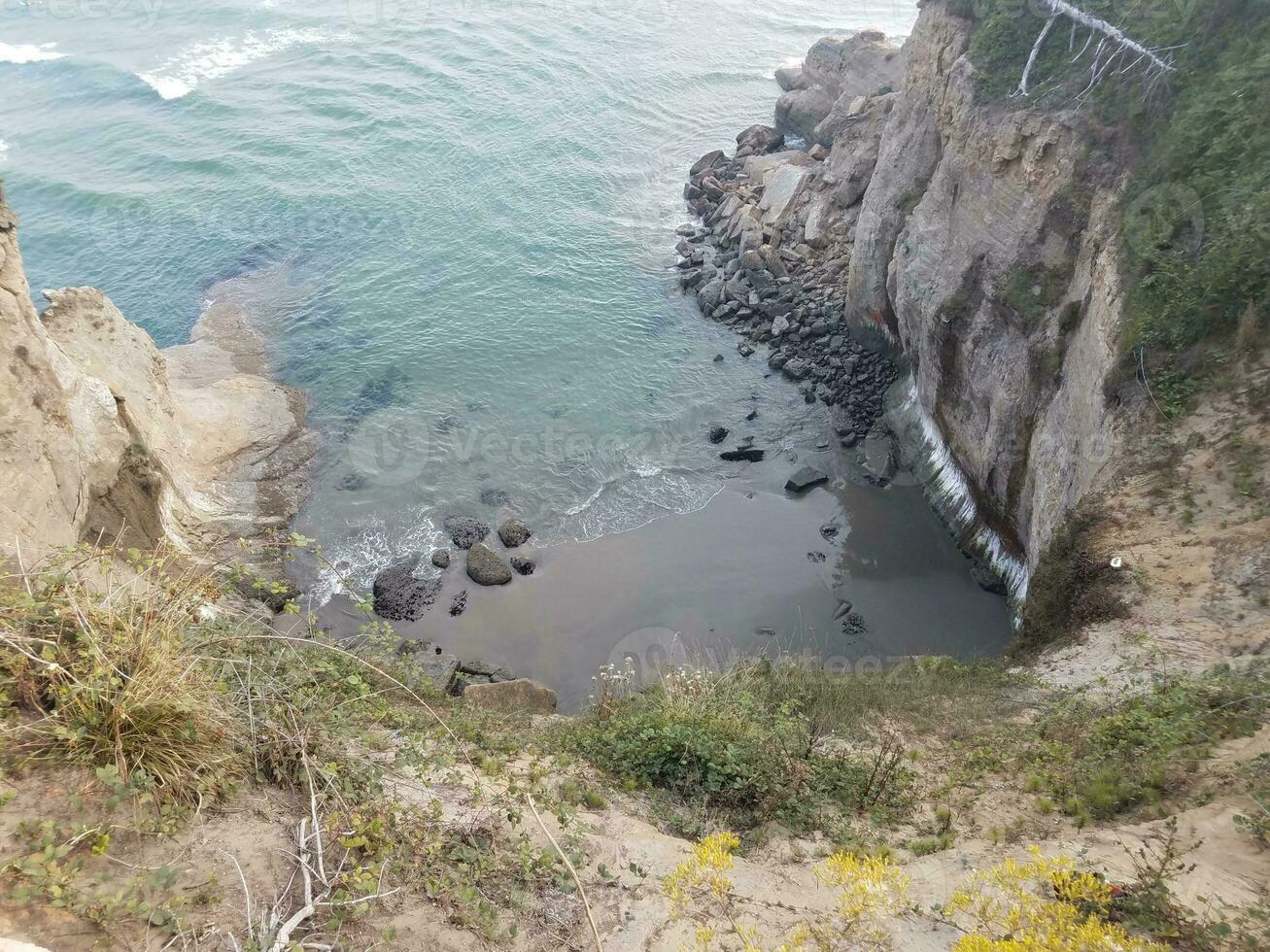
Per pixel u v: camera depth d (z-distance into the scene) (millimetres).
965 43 21906
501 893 5891
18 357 12375
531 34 51406
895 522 21719
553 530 21531
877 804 8695
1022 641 15344
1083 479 15797
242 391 24516
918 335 22672
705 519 21922
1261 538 12844
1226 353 14484
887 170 25203
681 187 37156
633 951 5734
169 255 32031
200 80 45594
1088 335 16453
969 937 5020
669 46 50875
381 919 5184
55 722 4984
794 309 28672
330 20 53344
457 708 11266
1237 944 5637
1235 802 7574
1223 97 15984
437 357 27297
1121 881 6461
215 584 6977
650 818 7930
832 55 38281
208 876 4844
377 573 20000
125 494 16375
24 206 34781
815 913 6359
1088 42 18844
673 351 27875
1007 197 19266
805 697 12180
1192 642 12180
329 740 6223
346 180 36812
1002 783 9312
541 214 34781
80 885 4426
